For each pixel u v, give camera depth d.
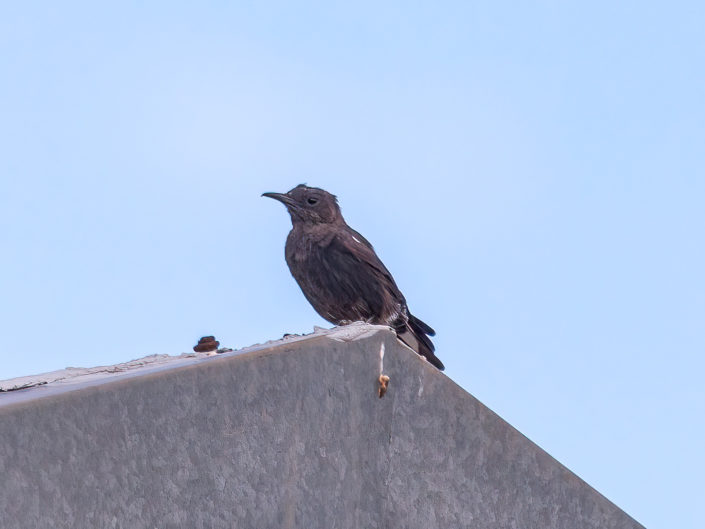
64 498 9.05
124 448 9.48
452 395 11.68
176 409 9.87
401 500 11.25
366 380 11.18
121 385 9.57
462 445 11.66
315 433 10.76
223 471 10.07
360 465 11.06
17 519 8.74
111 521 9.30
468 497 11.60
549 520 11.98
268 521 10.29
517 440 11.95
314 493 10.66
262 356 10.50
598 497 12.27
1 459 8.74
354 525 10.95
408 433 11.39
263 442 10.38
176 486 9.75
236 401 10.27
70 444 9.17
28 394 9.58
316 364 10.87
